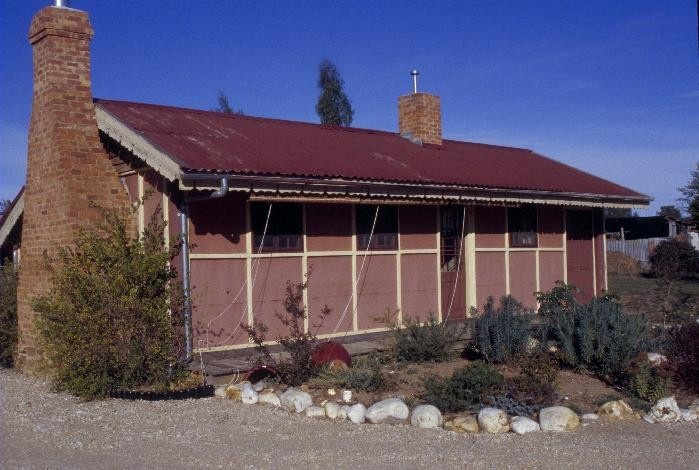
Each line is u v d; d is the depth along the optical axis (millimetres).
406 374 10781
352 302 12539
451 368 11195
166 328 9867
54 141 10852
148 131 10844
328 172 11172
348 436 7773
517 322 11289
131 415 8648
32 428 8117
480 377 9086
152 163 10156
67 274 9703
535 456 7074
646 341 10633
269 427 8117
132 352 9617
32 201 11570
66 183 10703
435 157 15023
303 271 11883
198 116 12969
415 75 16547
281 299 11602
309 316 11945
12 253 14734
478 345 11445
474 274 14562
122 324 9656
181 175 9531
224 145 11258
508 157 17797
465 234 14633
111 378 9656
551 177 16297
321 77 34500
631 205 16953
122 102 12141
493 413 8086
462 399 8953
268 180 10320
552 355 11047
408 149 15266
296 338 10250
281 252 11625
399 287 13266
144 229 10633
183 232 10367
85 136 11047
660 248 27641
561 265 16531
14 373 11750
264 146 11922
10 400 9570
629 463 6867
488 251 14898
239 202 11180
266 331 10562
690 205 34438
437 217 14000
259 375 10398
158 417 8547
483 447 7383
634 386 9727
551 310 11602
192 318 10531
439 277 13969
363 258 12750
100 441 7594
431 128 16516
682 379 9984
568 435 7840
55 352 9758
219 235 10930
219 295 10891
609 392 9875
